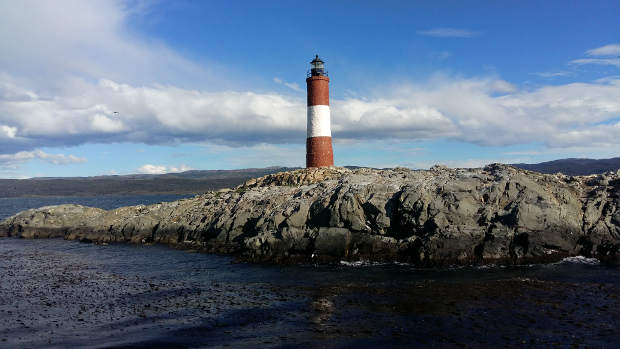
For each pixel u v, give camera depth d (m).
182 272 33.75
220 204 50.38
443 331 19.12
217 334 19.80
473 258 32.44
